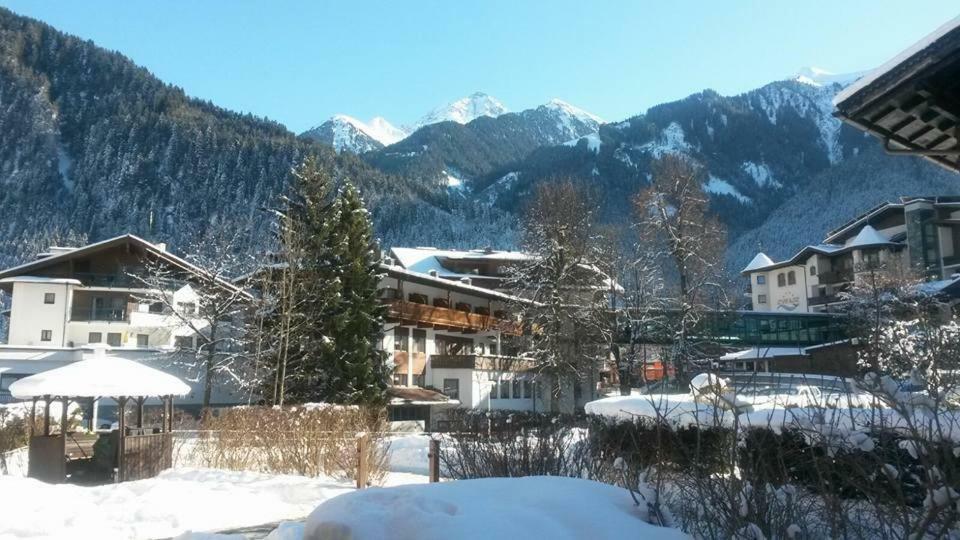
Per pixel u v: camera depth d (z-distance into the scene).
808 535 5.20
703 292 43.75
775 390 7.91
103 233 136.88
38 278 51.06
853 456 5.41
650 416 8.91
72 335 51.12
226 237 44.22
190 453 19.64
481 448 9.58
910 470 5.31
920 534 4.48
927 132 8.38
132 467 15.69
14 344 49.78
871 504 5.24
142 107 173.50
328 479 15.75
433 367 52.12
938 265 62.00
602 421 10.29
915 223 63.84
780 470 5.96
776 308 80.94
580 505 4.85
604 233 46.03
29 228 138.62
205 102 188.50
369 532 4.51
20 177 159.00
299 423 17.30
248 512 11.52
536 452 9.23
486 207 158.88
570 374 42.59
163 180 148.12
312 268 36.62
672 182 46.72
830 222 123.12
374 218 134.50
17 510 10.32
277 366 34.50
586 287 43.16
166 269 47.19
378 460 16.45
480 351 58.81
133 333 52.22
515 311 45.25
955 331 12.74
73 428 24.69
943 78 7.34
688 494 5.96
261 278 37.38
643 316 43.00
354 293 37.03
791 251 124.38
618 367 42.94
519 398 53.88
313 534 4.80
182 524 10.47
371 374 36.66
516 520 4.45
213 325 39.44
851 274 65.75
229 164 150.00
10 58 190.38
